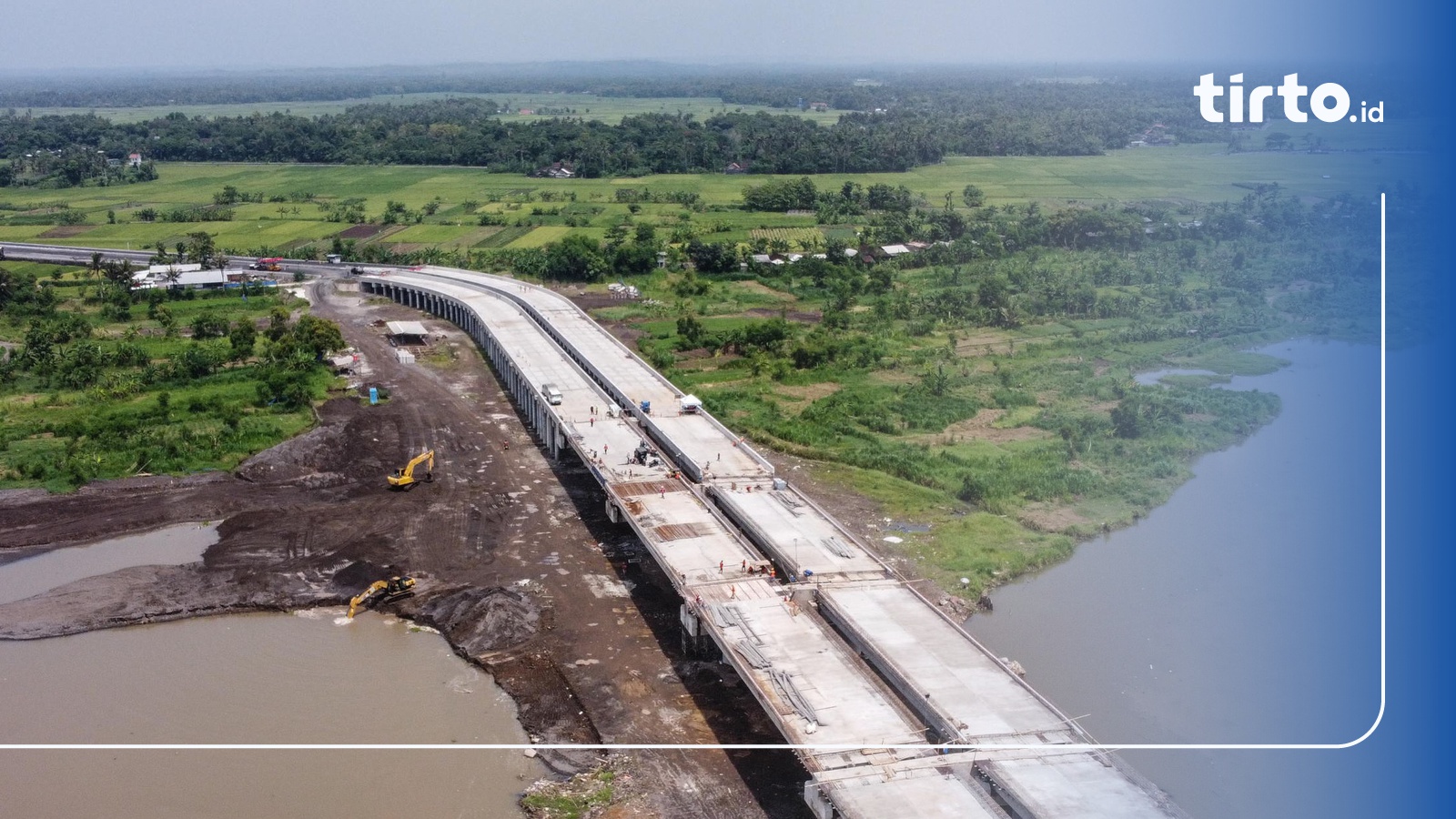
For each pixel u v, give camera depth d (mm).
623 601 104250
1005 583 107750
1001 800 65562
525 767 80062
